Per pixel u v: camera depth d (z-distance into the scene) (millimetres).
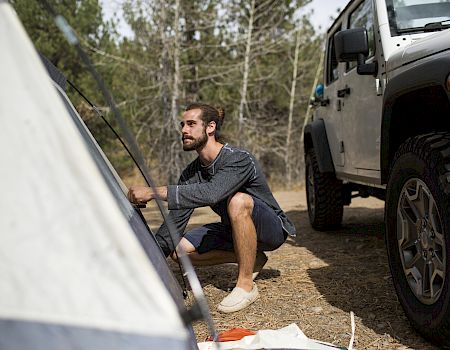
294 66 15898
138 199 3184
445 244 2572
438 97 3076
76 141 1630
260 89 15945
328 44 5828
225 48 15516
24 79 1660
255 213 3570
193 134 3480
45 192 1581
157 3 13180
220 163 3502
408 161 2936
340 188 5742
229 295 3459
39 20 13836
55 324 1497
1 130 1620
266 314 3346
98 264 1538
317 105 6047
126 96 13727
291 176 14930
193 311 1674
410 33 3742
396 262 3080
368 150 4234
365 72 3861
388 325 3053
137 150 1964
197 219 7840
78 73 14312
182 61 14234
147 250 2420
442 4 3881
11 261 1534
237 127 14906
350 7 4965
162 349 1487
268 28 15938
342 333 2980
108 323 1499
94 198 1579
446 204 2572
